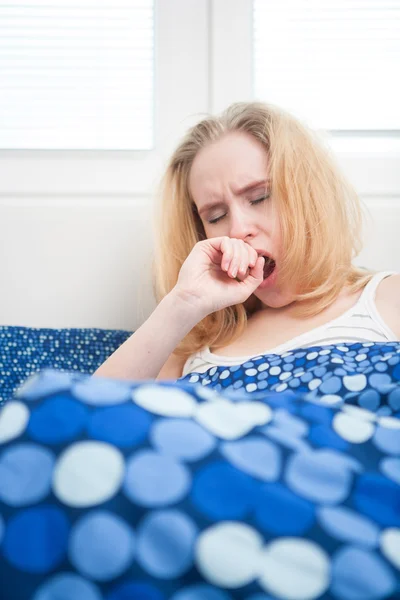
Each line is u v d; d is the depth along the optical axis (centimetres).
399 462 56
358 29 157
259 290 120
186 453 51
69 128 158
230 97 156
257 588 43
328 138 152
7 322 142
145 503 47
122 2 157
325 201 122
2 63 157
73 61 158
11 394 122
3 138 156
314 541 46
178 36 156
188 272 108
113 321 143
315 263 118
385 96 157
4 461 50
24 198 147
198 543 45
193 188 124
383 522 50
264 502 48
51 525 47
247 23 156
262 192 117
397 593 43
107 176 150
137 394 55
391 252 143
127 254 144
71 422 51
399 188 146
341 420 61
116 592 44
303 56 157
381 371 81
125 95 158
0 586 45
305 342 109
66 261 143
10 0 157
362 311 112
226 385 98
